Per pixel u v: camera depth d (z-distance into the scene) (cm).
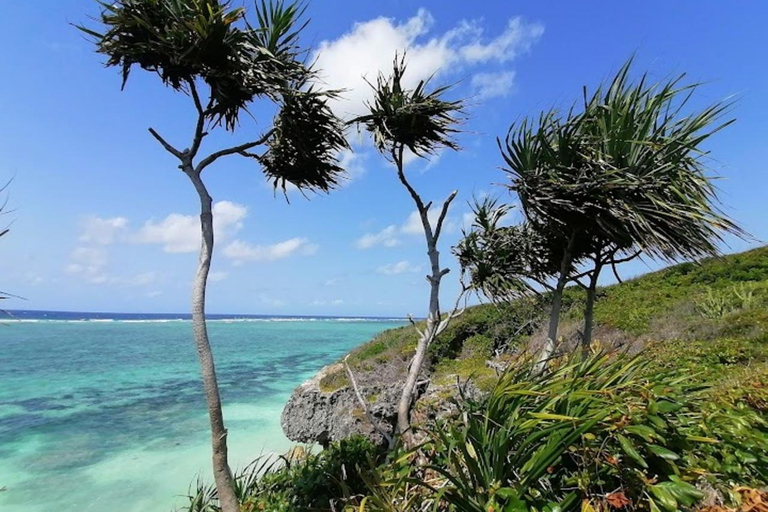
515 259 590
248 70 382
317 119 438
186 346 4709
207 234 396
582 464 232
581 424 227
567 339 1242
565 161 433
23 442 1367
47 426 1541
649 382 267
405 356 1606
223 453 366
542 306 674
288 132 445
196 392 2155
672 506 198
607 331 1349
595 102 446
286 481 523
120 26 358
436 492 243
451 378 1225
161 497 988
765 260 1636
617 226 427
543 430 234
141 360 3391
